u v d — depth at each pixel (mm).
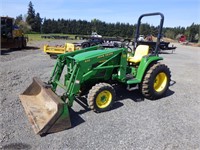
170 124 4469
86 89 5156
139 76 5453
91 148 3561
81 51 5441
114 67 5129
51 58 12758
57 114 3914
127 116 4770
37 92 5035
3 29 16391
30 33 63625
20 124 4254
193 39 61188
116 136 3943
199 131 4223
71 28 79250
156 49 5848
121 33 71812
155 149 3592
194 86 7363
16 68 9461
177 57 16078
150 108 5266
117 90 6457
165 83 5984
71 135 3920
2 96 5770
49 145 3598
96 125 4320
